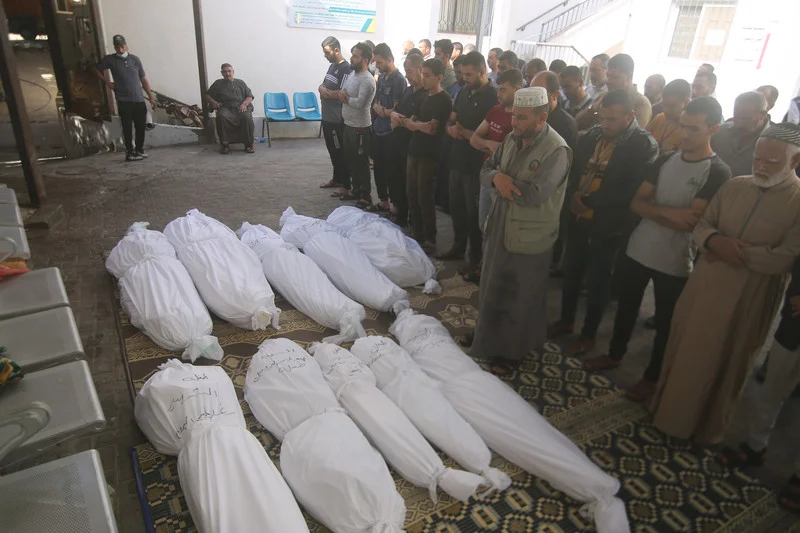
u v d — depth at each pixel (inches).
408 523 74.8
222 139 303.9
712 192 87.4
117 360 109.2
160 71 333.4
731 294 81.8
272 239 152.0
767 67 276.4
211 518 66.1
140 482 79.2
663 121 128.6
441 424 86.0
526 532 74.7
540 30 450.3
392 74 190.1
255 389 93.0
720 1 315.9
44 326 75.5
